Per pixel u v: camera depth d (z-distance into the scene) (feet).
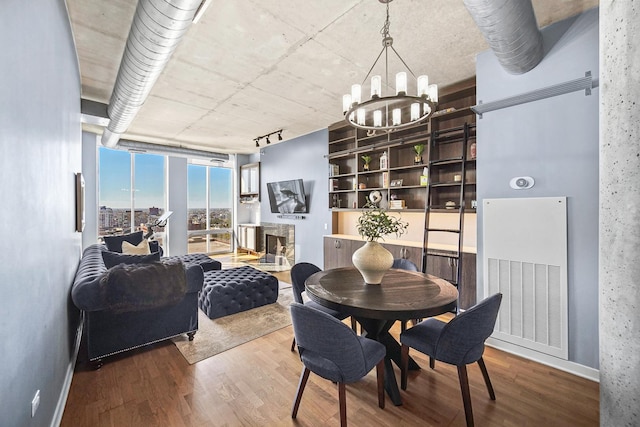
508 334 8.78
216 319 11.25
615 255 2.98
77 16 7.57
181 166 24.40
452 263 11.58
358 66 10.25
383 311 5.68
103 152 20.92
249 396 6.73
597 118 7.36
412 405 6.41
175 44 6.68
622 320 2.91
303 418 6.04
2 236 3.43
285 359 8.38
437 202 13.51
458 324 5.62
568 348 7.77
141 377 7.46
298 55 9.50
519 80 8.54
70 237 8.21
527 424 5.84
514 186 8.64
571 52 7.66
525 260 8.43
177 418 6.02
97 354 7.83
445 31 8.25
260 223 25.31
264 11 7.36
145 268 8.40
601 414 3.18
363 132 17.15
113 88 10.96
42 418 4.92
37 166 4.73
